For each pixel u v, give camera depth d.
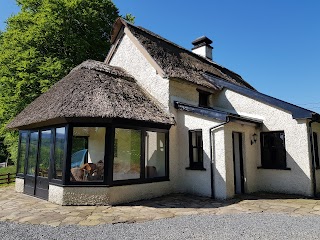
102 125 7.99
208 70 14.08
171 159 9.99
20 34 16.06
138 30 12.56
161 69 10.31
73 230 5.21
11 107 16.42
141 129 8.94
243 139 10.25
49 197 8.21
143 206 7.57
